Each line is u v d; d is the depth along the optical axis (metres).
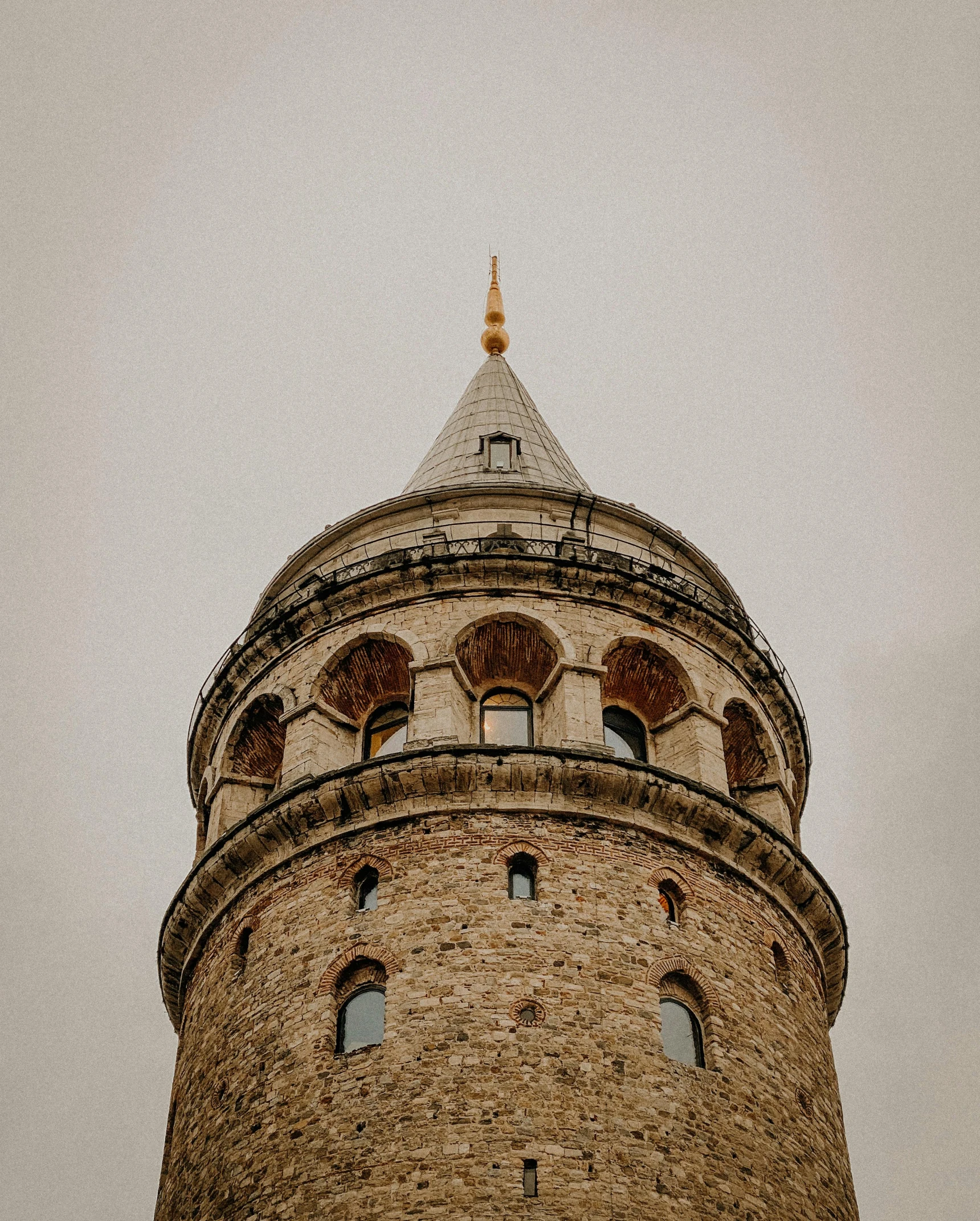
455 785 37.31
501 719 40.66
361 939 35.09
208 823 42.56
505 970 33.81
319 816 37.97
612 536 45.66
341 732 40.94
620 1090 32.38
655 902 36.19
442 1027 32.94
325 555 46.75
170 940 40.75
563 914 35.09
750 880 38.69
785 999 37.28
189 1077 36.72
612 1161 31.22
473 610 41.22
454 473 49.56
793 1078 35.69
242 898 38.66
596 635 41.28
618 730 41.50
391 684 41.69
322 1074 33.12
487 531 44.44
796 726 45.25
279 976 35.69
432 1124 31.45
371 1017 34.16
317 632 42.56
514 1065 32.22
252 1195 32.12
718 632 43.34
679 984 35.38
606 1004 33.72
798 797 45.78
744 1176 32.62
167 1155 36.72
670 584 43.53
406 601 41.88
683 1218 31.03
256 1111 33.53
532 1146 31.05
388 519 45.88
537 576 41.97
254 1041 34.94
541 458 50.56
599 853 36.59
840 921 41.12
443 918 34.88
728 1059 34.38
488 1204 30.17
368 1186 30.89
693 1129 32.56
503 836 36.47
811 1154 34.72
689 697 41.38
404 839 36.75
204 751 45.34
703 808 38.16
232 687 44.06
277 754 42.75
